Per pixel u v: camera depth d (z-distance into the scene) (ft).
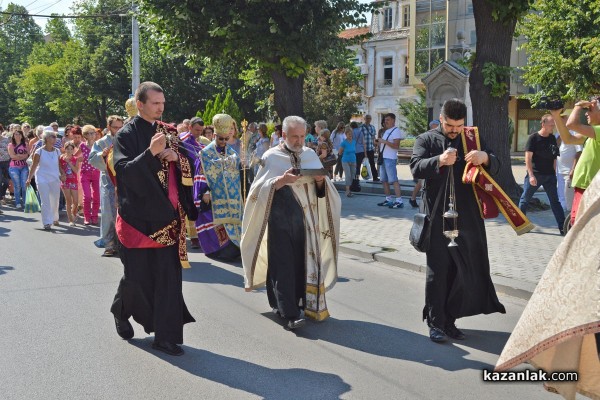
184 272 26.18
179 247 16.33
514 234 31.50
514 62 110.11
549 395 13.92
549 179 31.35
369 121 55.83
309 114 103.86
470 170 16.56
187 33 53.88
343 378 14.94
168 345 16.43
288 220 18.78
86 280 24.43
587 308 10.42
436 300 17.29
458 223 17.04
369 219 38.04
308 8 52.11
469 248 17.13
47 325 18.85
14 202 52.19
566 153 29.81
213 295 22.48
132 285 16.26
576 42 72.54
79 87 145.07
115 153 15.66
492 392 14.10
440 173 16.80
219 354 16.56
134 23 75.31
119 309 16.97
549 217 36.55
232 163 28.53
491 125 40.06
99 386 14.47
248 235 19.19
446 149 16.99
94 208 40.01
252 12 51.70
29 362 15.92
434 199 17.15
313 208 19.29
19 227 38.91
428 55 118.62
